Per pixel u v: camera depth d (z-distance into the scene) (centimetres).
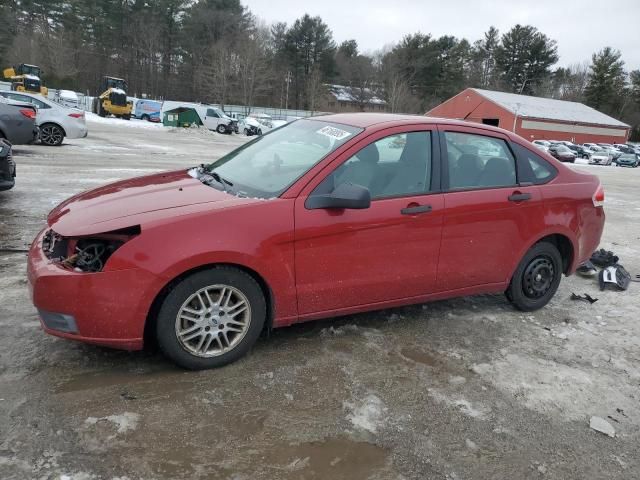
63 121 1546
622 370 376
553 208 449
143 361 336
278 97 8019
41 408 281
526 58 8819
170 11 7638
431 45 7888
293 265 339
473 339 407
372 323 421
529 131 5744
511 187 430
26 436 259
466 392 331
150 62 7612
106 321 299
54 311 299
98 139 2070
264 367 341
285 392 315
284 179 356
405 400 317
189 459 254
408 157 387
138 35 7512
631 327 454
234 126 4116
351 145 364
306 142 397
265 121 4538
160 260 300
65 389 300
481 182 417
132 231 306
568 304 502
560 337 423
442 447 279
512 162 438
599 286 560
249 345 342
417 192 385
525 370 365
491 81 8938
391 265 376
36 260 317
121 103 4559
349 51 9031
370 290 373
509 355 384
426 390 329
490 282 432
